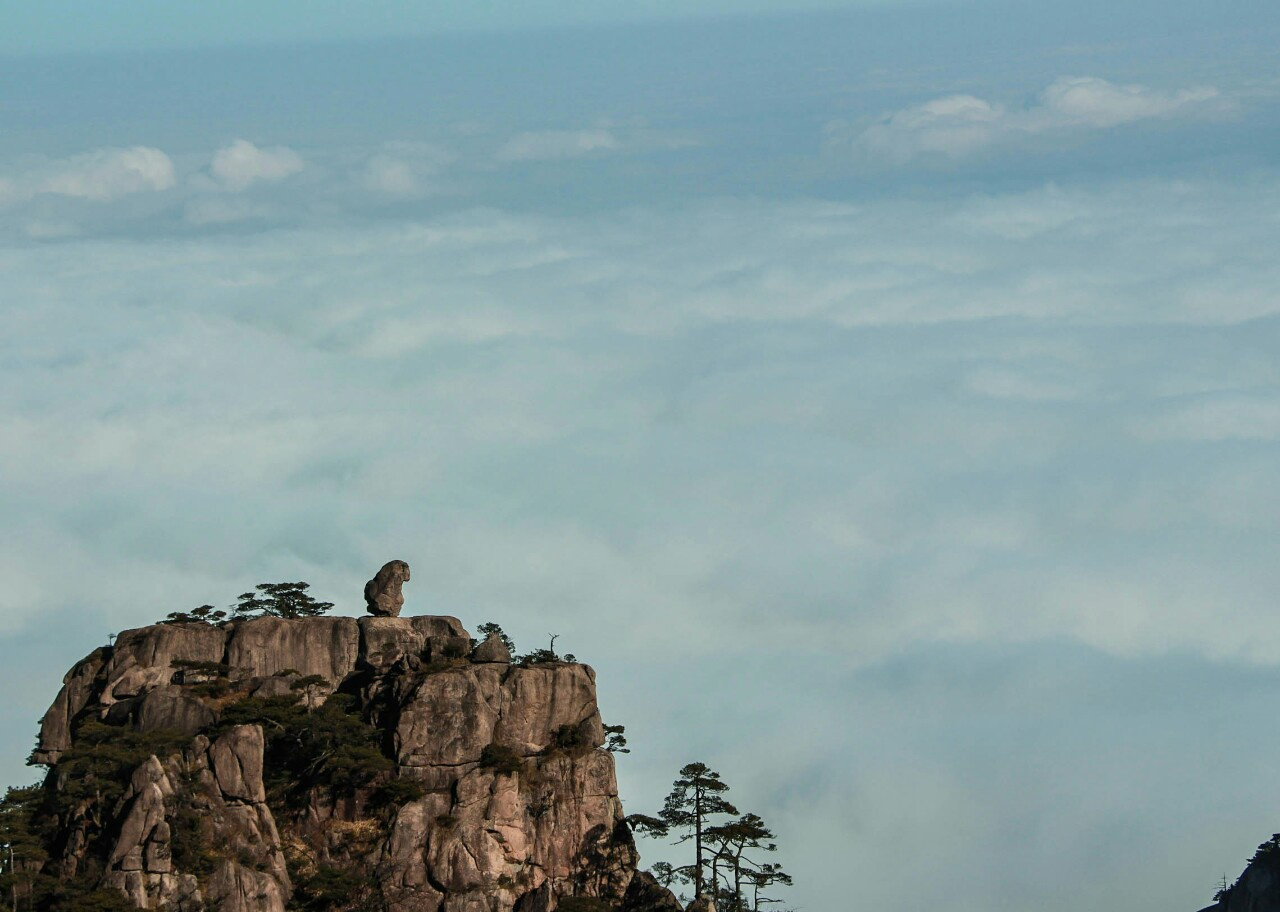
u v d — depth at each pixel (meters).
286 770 173.12
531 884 170.25
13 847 162.38
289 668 182.62
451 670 177.75
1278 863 199.75
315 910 165.38
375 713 177.62
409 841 168.50
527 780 173.62
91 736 172.75
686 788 174.12
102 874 160.25
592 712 179.88
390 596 189.25
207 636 184.50
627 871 172.50
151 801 161.88
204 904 160.12
